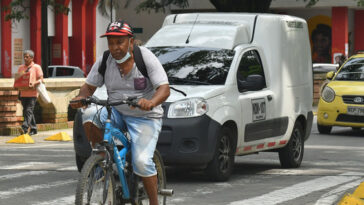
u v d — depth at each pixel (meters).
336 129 46.72
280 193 21.00
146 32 113.25
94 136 14.81
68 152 32.19
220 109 22.69
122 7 112.81
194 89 22.78
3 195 20.39
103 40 103.81
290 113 27.16
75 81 46.53
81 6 97.06
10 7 64.50
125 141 14.68
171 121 21.86
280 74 26.61
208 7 115.44
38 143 37.16
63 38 92.62
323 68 82.50
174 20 26.98
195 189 21.73
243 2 67.25
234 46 24.94
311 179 24.08
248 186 22.42
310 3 79.81
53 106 44.84
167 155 21.83
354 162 29.17
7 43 84.25
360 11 121.94
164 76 14.49
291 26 27.97
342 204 17.59
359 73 42.97
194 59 24.33
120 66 14.49
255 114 24.64
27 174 24.72
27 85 39.75
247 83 23.66
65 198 19.95
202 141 21.95
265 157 30.92
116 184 14.41
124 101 13.89
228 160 23.33
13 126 41.78
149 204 14.86
